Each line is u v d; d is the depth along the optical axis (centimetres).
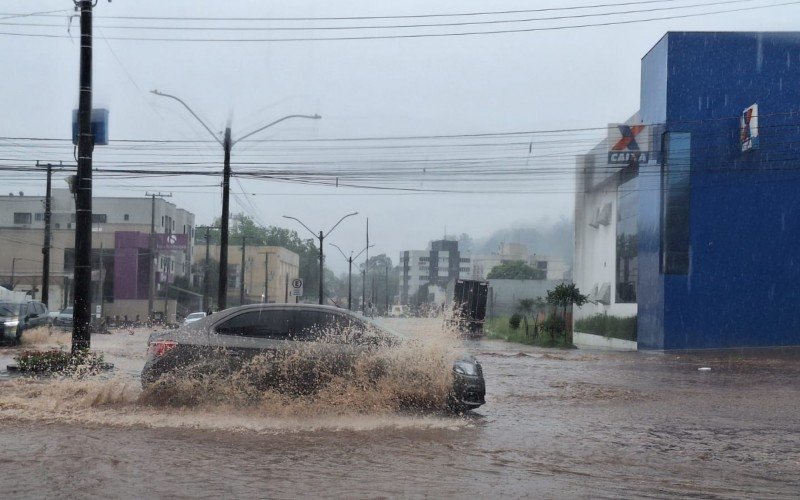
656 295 3656
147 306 7038
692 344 3559
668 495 738
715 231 3594
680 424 1170
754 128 3472
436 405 1162
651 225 3753
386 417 1139
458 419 1148
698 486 775
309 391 1148
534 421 1173
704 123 3588
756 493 752
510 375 2009
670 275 3575
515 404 1380
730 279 3588
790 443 1018
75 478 754
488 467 840
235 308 1203
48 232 4328
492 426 1112
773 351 3397
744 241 3597
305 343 1165
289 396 1147
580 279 5316
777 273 3584
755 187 3594
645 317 3819
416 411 1163
